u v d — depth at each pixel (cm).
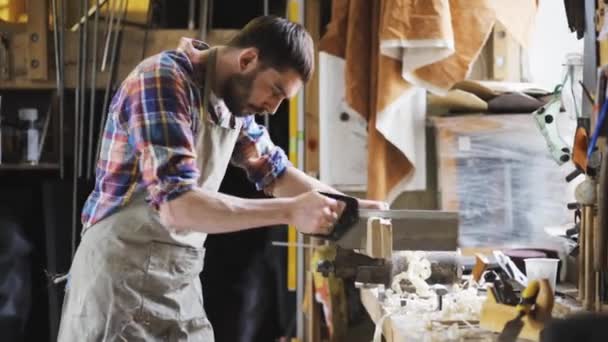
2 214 357
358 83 327
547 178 309
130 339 223
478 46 312
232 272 367
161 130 202
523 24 318
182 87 209
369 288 265
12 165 361
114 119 218
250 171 252
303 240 360
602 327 100
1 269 350
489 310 208
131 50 356
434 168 336
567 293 249
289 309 369
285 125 382
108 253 222
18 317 351
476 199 313
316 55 354
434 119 321
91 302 224
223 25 389
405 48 308
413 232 208
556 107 272
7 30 365
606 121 215
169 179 200
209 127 224
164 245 225
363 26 327
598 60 247
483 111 323
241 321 366
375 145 324
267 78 210
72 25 356
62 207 353
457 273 255
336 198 206
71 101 377
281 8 388
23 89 372
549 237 305
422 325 217
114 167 220
